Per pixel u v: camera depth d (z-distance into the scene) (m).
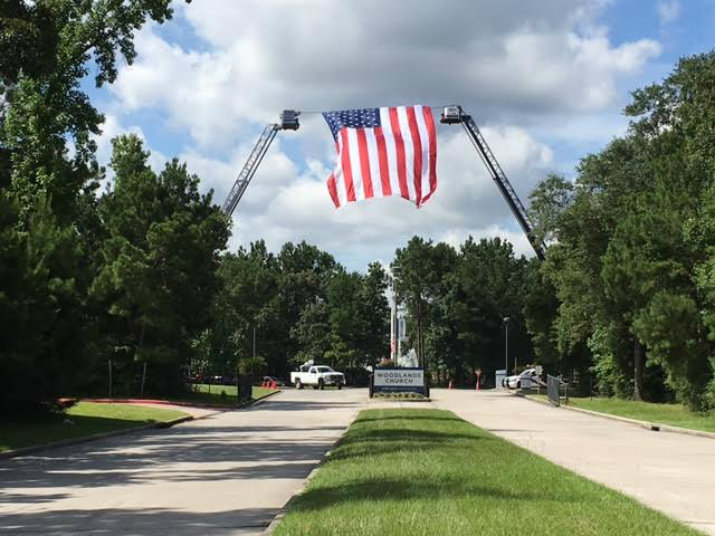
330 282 121.44
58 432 24.62
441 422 28.91
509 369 108.31
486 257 122.62
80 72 32.66
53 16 20.84
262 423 33.09
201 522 10.44
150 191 50.53
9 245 25.00
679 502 12.01
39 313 25.77
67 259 29.64
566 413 41.75
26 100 31.77
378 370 58.91
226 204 68.62
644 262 36.78
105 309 47.38
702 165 34.78
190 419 35.78
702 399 36.94
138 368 49.69
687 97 47.66
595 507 9.79
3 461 18.86
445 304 110.06
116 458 19.44
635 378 53.31
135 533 9.64
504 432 27.58
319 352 112.88
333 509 9.44
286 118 55.25
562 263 58.78
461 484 11.61
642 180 52.19
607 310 53.41
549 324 71.94
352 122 25.39
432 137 25.38
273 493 13.23
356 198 25.30
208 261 51.59
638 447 22.38
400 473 12.97
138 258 47.38
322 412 41.38
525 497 10.48
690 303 34.94
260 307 114.62
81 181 33.56
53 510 11.48
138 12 32.16
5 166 29.75
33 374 25.70
